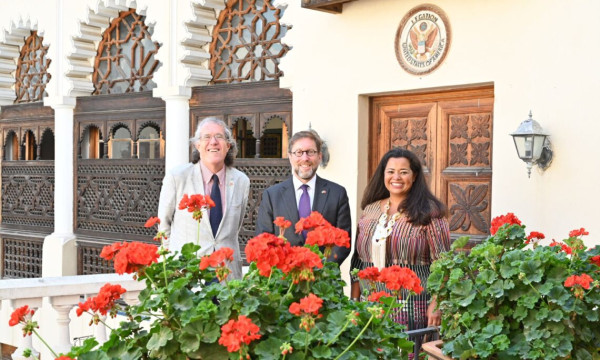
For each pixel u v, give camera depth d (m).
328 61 7.05
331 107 7.03
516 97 5.76
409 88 6.43
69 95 9.60
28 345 5.61
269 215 4.53
